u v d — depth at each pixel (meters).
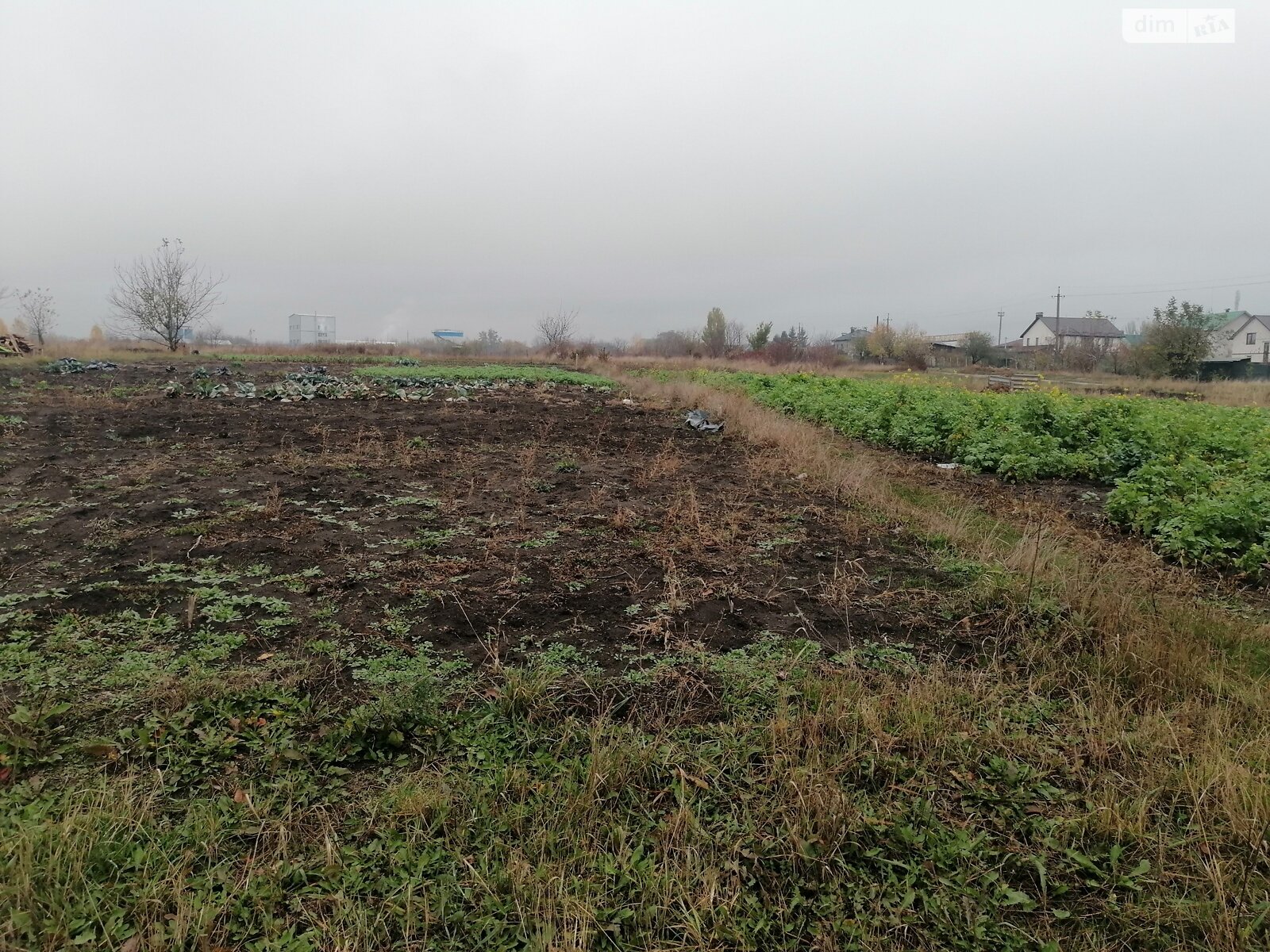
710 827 2.42
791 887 2.22
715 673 3.37
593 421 11.59
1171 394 23.05
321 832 2.31
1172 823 2.54
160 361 24.48
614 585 4.35
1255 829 2.42
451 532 5.25
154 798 2.39
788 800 2.52
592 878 2.19
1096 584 4.29
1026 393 11.41
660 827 2.38
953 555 5.16
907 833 2.38
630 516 5.76
